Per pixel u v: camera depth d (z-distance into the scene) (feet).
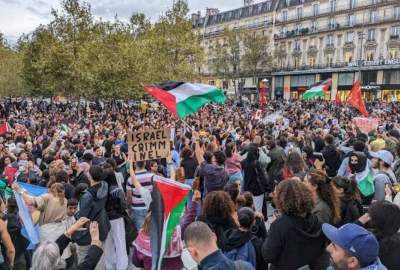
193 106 32.50
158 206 14.73
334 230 9.73
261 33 259.39
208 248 10.22
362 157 22.09
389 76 195.00
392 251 11.96
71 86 118.93
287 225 13.20
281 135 41.60
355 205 16.85
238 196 18.35
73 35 111.45
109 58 121.49
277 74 246.47
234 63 234.17
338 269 9.44
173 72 133.08
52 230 19.10
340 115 89.86
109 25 129.08
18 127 61.72
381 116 87.86
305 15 240.32
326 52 226.99
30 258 20.38
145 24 148.05
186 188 14.85
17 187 19.57
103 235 19.69
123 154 31.76
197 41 143.54
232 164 28.99
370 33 206.69
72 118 95.14
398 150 25.99
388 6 198.39
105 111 127.65
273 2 260.83
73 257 14.07
